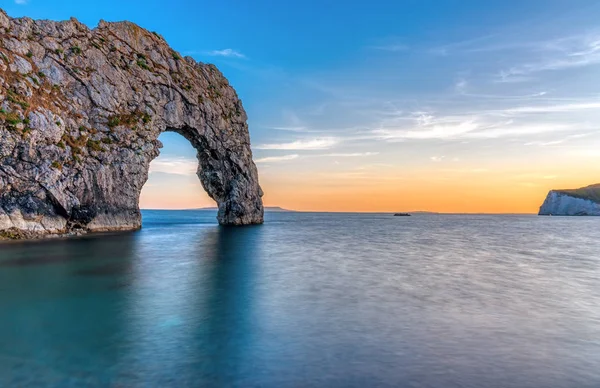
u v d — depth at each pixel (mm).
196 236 54844
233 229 70750
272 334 14094
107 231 51250
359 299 19625
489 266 31953
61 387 9891
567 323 15961
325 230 84250
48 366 11148
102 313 16453
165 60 61156
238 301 18891
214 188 75938
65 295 19391
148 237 49438
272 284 23156
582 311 17906
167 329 14547
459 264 32875
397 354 12273
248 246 44188
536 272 29141
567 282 25188
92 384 10094
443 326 15297
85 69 49812
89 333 13984
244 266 29766
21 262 28141
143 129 54969
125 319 15680
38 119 41500
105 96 50969
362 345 13039
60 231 45125
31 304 17609
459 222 156125
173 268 28109
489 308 18219
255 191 83188
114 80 52344
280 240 53000
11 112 39469
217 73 73500
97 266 27406
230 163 74812
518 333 14594
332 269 29188
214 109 68125
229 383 10227
